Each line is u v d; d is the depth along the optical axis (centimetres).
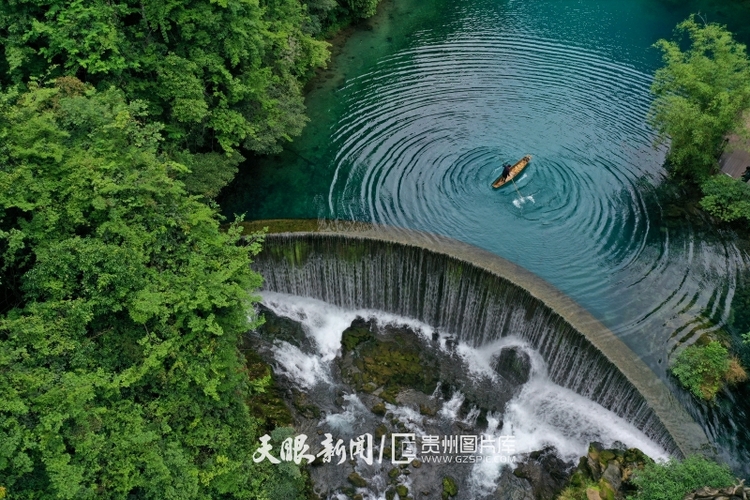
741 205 2892
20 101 1948
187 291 1888
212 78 2716
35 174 1789
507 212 3056
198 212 2088
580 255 2803
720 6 4875
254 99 3055
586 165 3334
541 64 4225
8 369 1548
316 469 2372
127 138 2131
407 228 2922
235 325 2023
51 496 1498
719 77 2828
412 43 4544
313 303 2967
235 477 1925
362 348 2792
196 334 1906
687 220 2992
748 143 2941
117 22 2389
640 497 1897
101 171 1880
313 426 2505
